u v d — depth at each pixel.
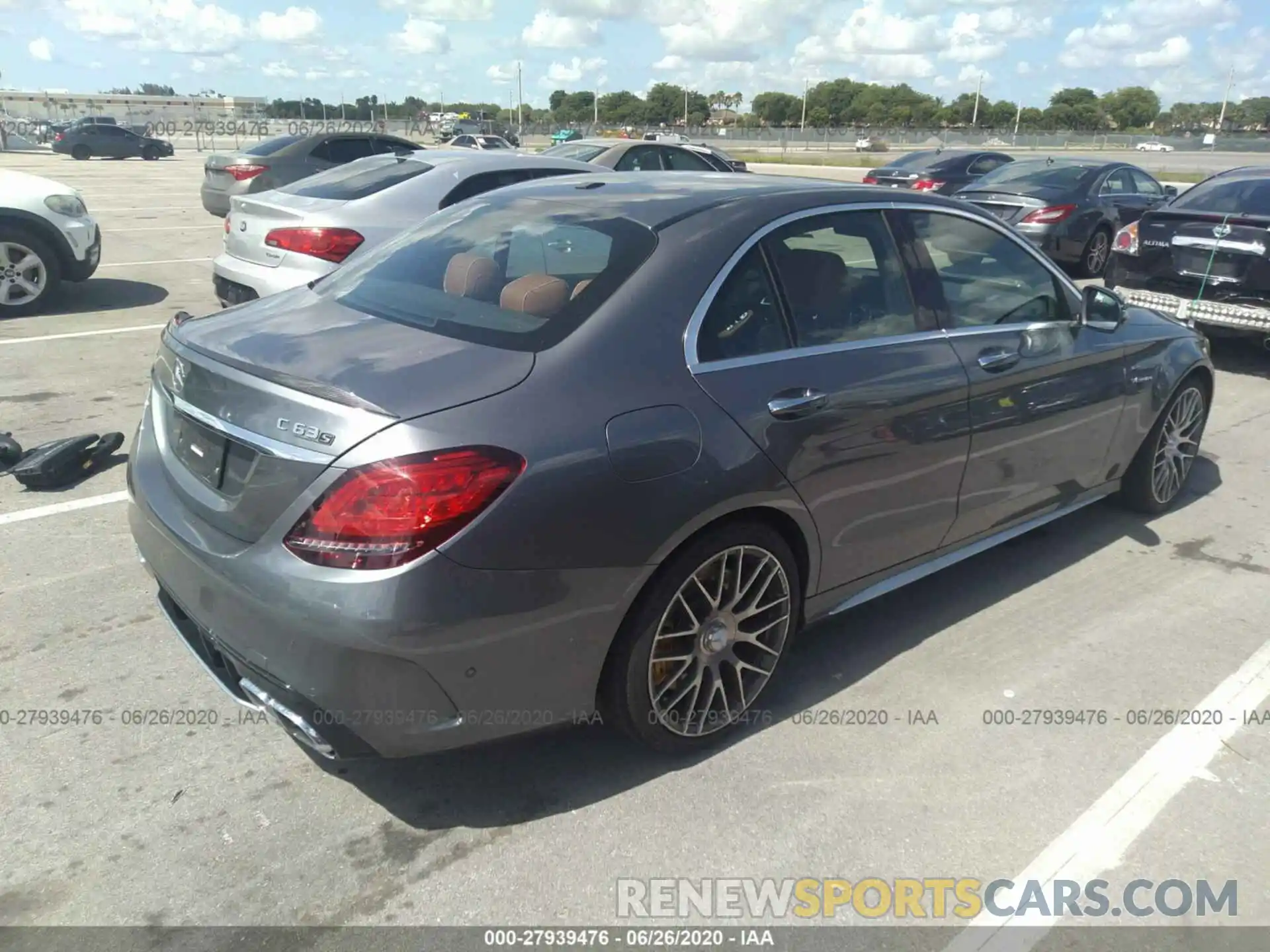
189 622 2.90
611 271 2.84
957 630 3.87
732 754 3.05
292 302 3.27
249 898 2.44
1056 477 4.15
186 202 19.67
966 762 3.06
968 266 3.73
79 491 4.89
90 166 32.41
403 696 2.35
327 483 2.29
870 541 3.35
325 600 2.28
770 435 2.85
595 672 2.63
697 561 2.76
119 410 6.09
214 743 3.02
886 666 3.60
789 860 2.64
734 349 2.89
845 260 3.31
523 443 2.39
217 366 2.65
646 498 2.56
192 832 2.65
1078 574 4.41
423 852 2.61
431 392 2.41
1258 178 7.83
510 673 2.47
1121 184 12.98
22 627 3.62
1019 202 12.28
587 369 2.59
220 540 2.51
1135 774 3.03
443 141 50.19
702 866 2.60
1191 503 5.30
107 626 3.65
